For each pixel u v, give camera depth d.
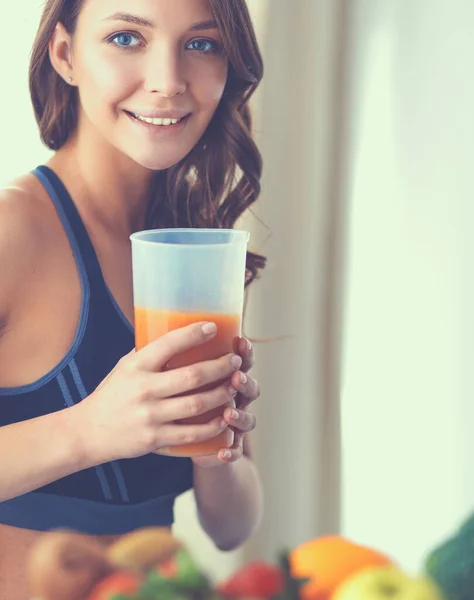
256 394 1.03
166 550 0.77
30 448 1.12
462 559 0.73
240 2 1.35
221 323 0.97
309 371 2.48
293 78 2.34
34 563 0.75
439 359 2.21
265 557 2.46
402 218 2.30
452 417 2.17
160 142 1.31
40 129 1.45
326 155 2.43
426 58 2.20
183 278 0.95
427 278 2.24
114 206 1.44
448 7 2.11
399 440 2.35
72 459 1.11
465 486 2.14
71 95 1.42
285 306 2.43
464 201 2.11
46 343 1.33
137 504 1.40
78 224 1.38
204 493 1.46
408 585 0.69
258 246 2.36
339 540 0.80
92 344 1.35
